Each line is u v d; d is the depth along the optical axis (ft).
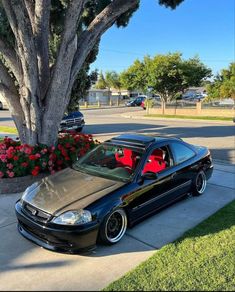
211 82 92.32
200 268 11.87
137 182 15.16
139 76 96.53
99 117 91.04
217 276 11.33
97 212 13.07
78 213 12.73
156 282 11.02
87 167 17.11
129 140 17.93
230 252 13.05
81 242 12.62
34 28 22.67
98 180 15.37
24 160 21.30
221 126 62.90
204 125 65.26
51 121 23.36
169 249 13.41
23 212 14.05
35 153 22.18
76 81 34.94
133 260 12.69
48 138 23.56
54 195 14.20
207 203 19.17
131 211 14.74
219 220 16.47
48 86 23.24
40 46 22.71
